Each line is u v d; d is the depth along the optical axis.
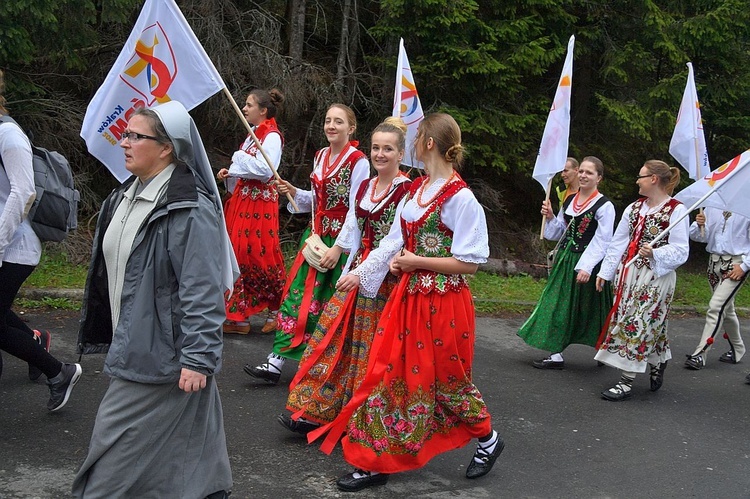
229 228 5.91
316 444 4.05
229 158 9.79
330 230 4.74
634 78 10.93
